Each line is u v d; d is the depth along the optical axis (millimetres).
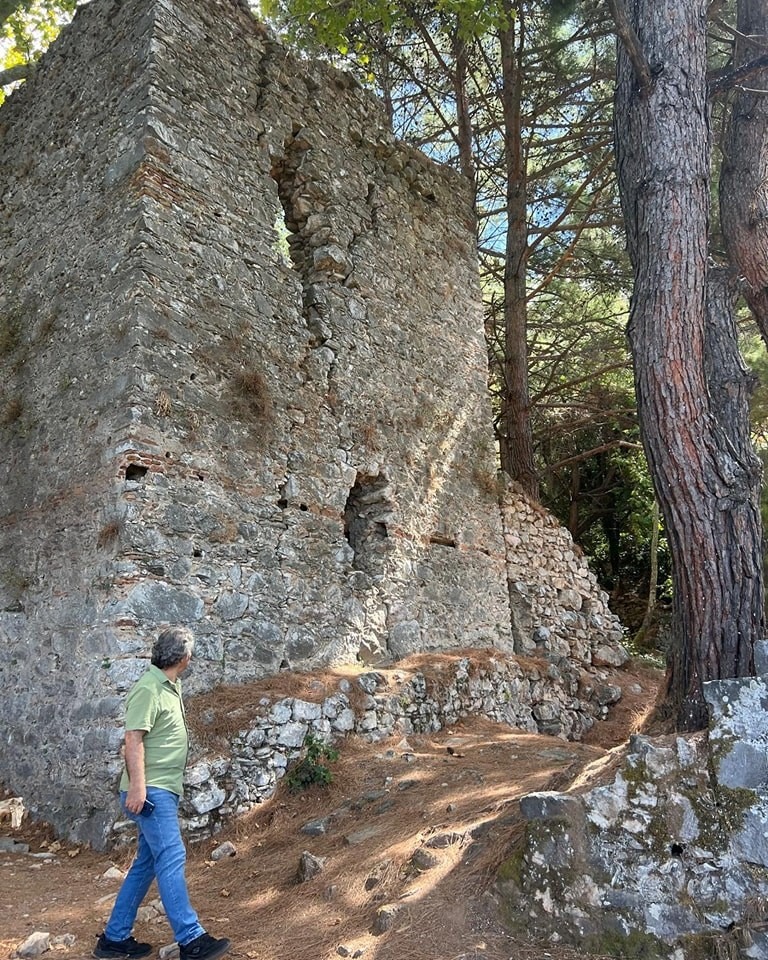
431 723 7820
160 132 7121
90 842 5516
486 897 3865
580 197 14289
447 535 9812
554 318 15641
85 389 6812
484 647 9883
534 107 13633
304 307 8602
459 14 8070
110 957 3682
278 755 6199
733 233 7238
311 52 9992
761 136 7223
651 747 4098
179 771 3736
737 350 5773
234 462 7094
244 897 4547
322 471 8055
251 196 7992
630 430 16391
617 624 12242
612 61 12469
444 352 10461
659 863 3818
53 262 7617
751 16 7586
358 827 5301
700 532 5098
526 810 3980
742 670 4832
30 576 6902
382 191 10016
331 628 7738
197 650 6375
